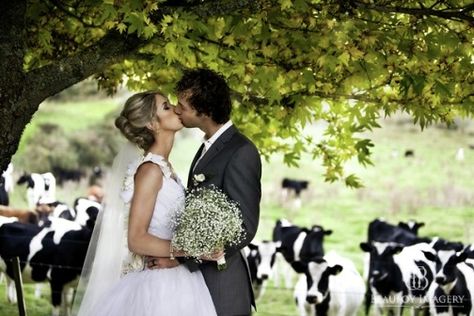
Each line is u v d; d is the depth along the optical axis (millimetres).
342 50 5809
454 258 9922
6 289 11195
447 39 5801
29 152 24375
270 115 6957
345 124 7469
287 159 7719
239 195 4988
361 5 5840
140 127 5125
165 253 4992
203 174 5051
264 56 6090
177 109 5133
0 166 5730
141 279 5098
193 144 25938
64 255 10359
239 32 6070
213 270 5117
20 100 5699
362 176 23266
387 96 6266
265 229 19766
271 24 6051
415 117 6094
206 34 6176
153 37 5953
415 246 10719
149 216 5027
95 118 25406
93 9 6789
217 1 5895
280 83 6016
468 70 5945
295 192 22422
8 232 10539
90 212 11375
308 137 7707
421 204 21828
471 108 6016
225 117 5137
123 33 5922
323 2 6004
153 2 5422
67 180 23547
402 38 5840
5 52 5625
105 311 5105
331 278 10586
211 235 4797
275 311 11641
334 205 22000
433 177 22969
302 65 6070
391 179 23031
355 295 10578
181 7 5832
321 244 13352
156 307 4984
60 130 24953
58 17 6871
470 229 19891
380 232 14055
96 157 24734
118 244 5262
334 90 6387
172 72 7070
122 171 5277
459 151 22094
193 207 4844
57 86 5809
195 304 5039
